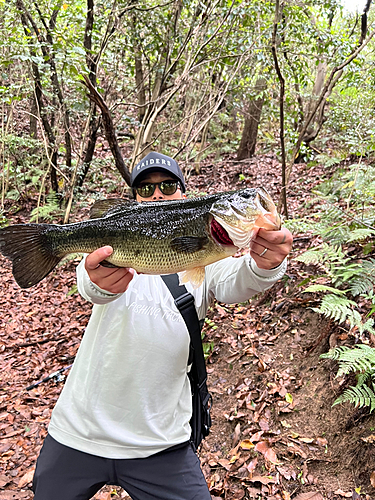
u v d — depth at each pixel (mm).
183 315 1760
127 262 1545
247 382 3404
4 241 1604
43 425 3855
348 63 5359
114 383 1677
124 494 2926
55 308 6211
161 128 9156
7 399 4320
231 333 4047
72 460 1699
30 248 1620
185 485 1672
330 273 3381
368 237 3789
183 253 1530
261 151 10805
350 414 2576
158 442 1670
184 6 5992
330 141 8562
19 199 9867
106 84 7758
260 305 4227
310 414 2830
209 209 1496
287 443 2719
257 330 3896
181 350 1744
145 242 1533
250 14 5754
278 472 2576
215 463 2875
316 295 3668
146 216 1552
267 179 8570
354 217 3926
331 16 6117
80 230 1589
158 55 6957
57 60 5172
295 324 3633
